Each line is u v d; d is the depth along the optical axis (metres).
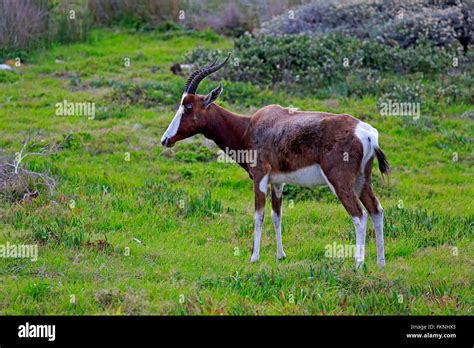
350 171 23.06
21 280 21.75
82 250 24.34
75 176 32.19
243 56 47.81
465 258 24.92
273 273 22.50
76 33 56.06
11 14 51.97
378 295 20.88
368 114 41.31
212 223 28.48
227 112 25.84
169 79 46.88
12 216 27.16
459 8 53.59
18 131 37.94
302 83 46.03
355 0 55.88
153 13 60.97
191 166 34.97
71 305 20.19
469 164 36.75
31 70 48.69
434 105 43.19
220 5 64.44
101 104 42.28
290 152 24.08
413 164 36.38
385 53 48.78
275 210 25.19
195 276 22.70
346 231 27.91
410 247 26.11
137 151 36.12
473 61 49.97
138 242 25.86
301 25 54.62
